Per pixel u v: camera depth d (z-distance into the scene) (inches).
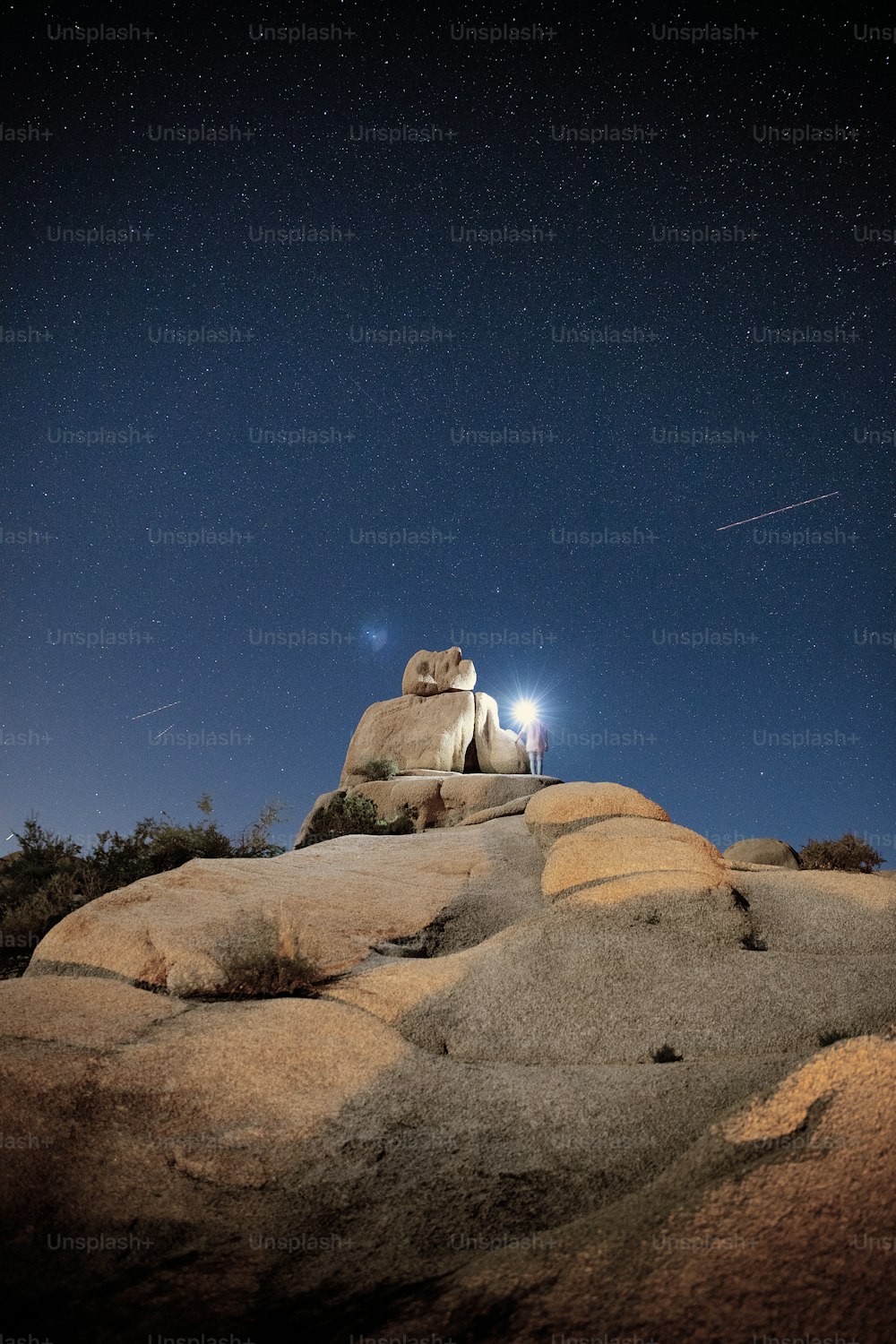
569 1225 144.7
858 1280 110.1
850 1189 127.2
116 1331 132.7
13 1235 157.6
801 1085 157.5
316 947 323.3
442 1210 167.9
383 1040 242.2
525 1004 264.1
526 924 312.8
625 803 450.3
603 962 281.6
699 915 309.6
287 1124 199.2
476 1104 212.1
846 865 535.8
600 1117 201.9
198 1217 167.6
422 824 788.0
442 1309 124.2
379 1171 183.3
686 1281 115.8
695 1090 212.2
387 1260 151.3
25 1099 195.2
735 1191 132.6
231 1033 233.8
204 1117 199.0
